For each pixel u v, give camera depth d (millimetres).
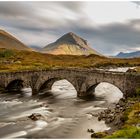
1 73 101438
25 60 197375
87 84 79562
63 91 97312
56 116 59250
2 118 58625
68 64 197250
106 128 47469
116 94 86875
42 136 45250
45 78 89938
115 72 72250
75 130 47875
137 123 42000
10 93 95000
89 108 66375
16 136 45688
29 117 58562
